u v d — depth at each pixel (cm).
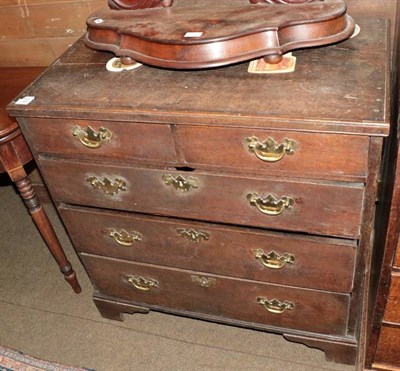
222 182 100
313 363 134
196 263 121
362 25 110
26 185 136
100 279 141
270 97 92
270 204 100
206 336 146
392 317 109
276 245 108
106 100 100
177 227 114
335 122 83
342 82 92
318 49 103
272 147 91
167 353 143
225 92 95
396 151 85
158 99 97
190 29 101
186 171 103
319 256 106
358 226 98
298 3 106
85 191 116
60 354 147
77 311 159
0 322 159
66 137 107
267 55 97
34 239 188
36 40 160
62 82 109
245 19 102
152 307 142
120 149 104
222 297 128
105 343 148
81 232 128
